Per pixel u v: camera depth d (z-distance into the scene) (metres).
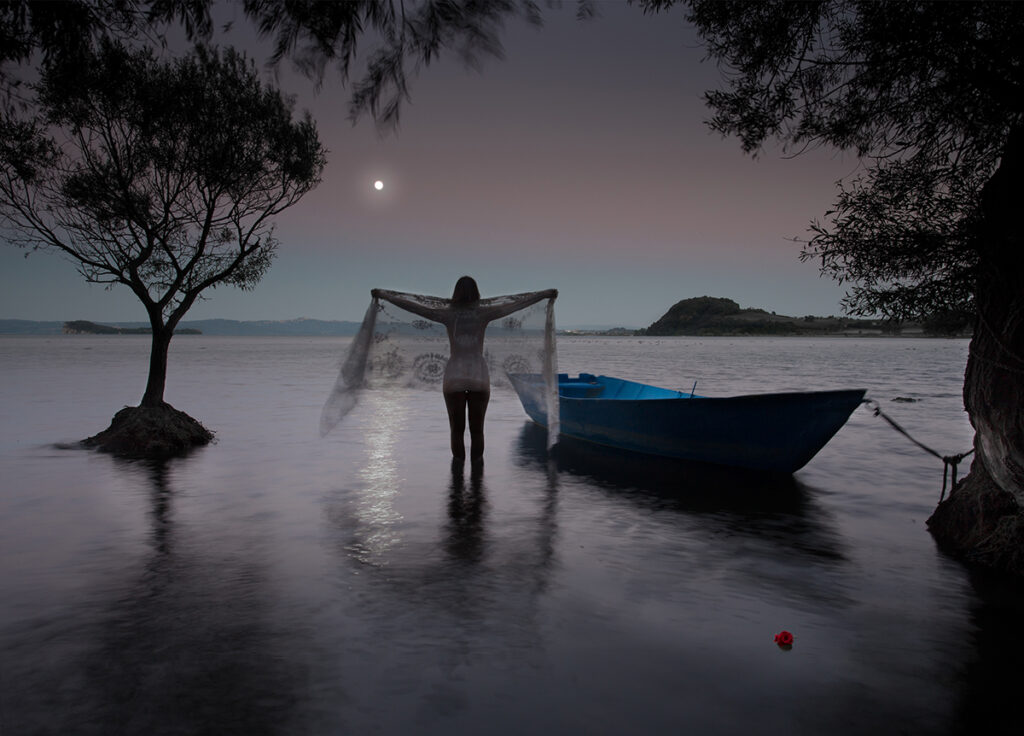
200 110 10.12
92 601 4.11
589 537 5.68
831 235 4.77
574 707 2.86
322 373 32.12
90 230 10.30
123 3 2.41
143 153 10.05
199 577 4.58
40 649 3.41
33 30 2.44
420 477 8.32
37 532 5.74
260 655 3.35
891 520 6.35
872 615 3.96
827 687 3.06
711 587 4.44
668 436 9.61
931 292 4.71
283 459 9.55
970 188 4.67
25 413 15.02
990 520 5.12
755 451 8.69
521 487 7.78
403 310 8.53
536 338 8.70
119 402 17.42
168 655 3.35
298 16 2.30
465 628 3.71
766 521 6.29
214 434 11.98
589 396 14.22
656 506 6.88
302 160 11.12
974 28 4.20
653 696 2.96
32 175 9.24
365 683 3.06
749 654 3.41
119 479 8.04
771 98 4.97
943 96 4.73
